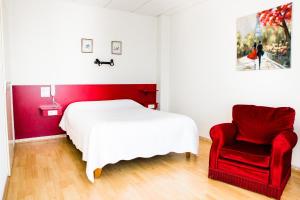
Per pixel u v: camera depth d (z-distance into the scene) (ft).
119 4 14.20
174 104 16.51
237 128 9.25
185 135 10.22
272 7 9.93
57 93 13.74
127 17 15.83
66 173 8.77
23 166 9.43
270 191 7.03
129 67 16.16
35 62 13.05
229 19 11.99
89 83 14.76
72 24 13.96
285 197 7.13
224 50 12.36
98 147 8.20
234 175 7.79
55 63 13.60
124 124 8.96
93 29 14.66
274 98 10.03
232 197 7.09
